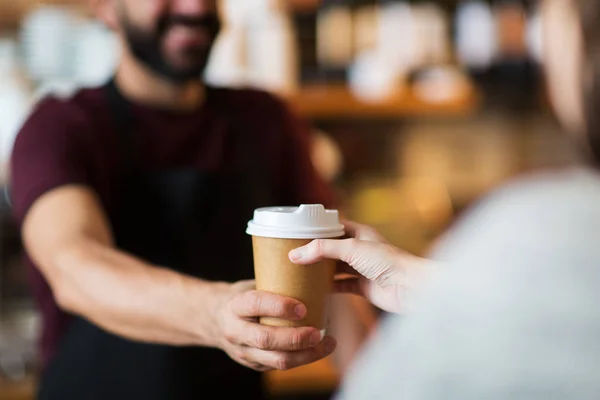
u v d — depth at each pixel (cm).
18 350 236
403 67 295
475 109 327
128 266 119
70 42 272
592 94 58
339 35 300
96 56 271
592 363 50
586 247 52
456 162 333
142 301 109
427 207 312
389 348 58
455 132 332
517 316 52
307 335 89
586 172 59
